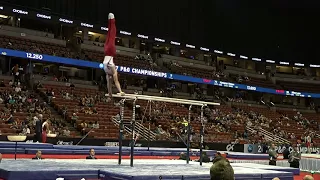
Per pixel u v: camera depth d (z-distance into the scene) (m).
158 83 43.50
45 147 18.16
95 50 38.97
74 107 30.06
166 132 30.53
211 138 31.86
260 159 24.69
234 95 49.81
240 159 23.78
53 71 37.47
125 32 38.84
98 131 27.11
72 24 34.91
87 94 33.75
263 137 37.59
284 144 32.69
